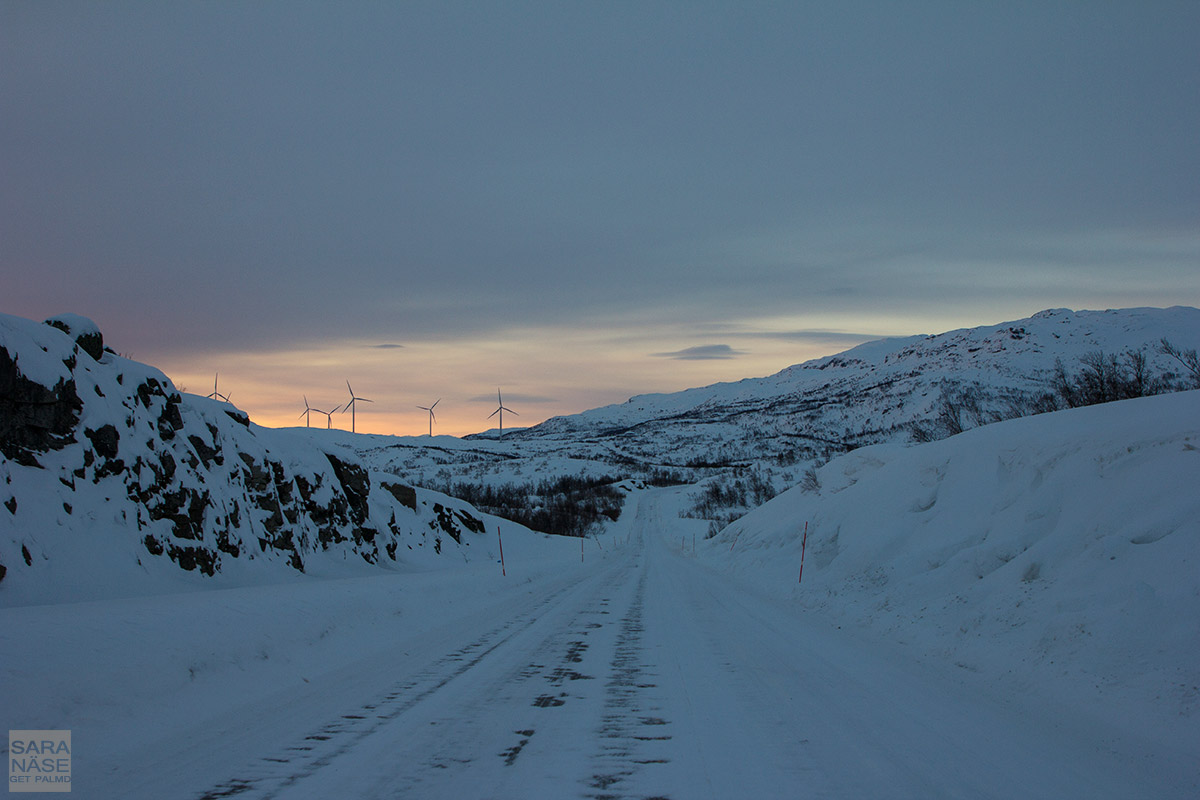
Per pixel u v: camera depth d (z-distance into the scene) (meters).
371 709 7.30
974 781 5.19
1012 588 10.65
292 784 5.08
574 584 24.53
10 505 12.72
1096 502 11.23
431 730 6.50
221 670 8.46
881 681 8.67
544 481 144.38
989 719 6.90
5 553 12.08
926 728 6.59
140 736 6.31
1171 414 12.40
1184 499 9.63
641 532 87.06
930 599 12.38
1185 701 6.37
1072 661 7.90
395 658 10.30
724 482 139.50
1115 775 5.32
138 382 17.50
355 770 5.39
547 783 5.14
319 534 25.41
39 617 8.48
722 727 6.65
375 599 14.12
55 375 14.27
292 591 13.66
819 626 13.71
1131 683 7.04
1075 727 6.54
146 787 5.02
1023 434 15.86
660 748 6.00
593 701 7.67
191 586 15.77
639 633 12.84
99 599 12.91
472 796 4.88
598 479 155.00
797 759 5.70
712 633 12.82
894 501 18.39
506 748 5.98
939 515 15.87
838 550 19.38
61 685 6.75
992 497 14.59
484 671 9.31
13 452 13.40
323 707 7.38
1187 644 7.20
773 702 7.62
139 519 15.46
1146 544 9.36
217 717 7.02
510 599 19.12
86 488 14.55
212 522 17.83
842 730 6.53
